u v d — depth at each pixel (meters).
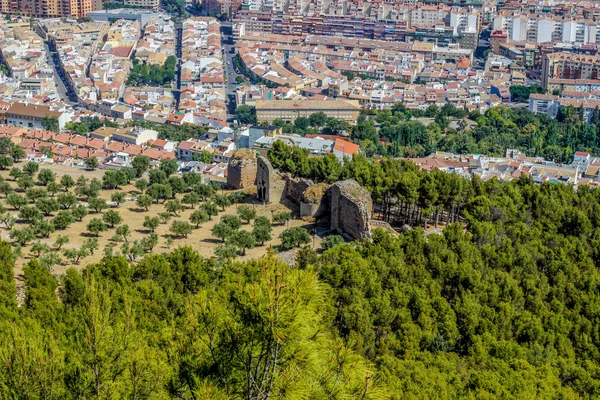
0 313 173.12
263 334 85.25
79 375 97.06
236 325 86.62
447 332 197.88
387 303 199.12
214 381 87.06
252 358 86.00
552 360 193.75
